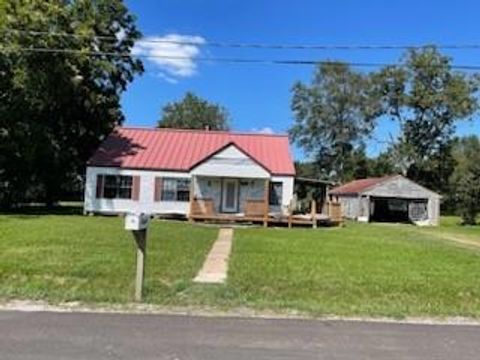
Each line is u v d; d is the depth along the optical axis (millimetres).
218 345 8305
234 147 38531
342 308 11297
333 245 23078
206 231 27969
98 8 44906
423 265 17734
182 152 42188
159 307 10914
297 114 82625
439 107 72625
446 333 9500
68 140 46156
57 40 37281
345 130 80938
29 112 39375
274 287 13141
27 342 8156
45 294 11695
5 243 18938
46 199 47906
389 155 76562
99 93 45875
